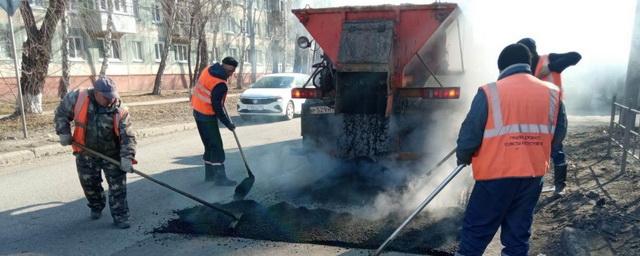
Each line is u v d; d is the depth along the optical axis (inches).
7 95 611.2
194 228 164.7
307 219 167.6
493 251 145.6
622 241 135.8
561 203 179.8
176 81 1141.7
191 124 446.9
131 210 187.6
